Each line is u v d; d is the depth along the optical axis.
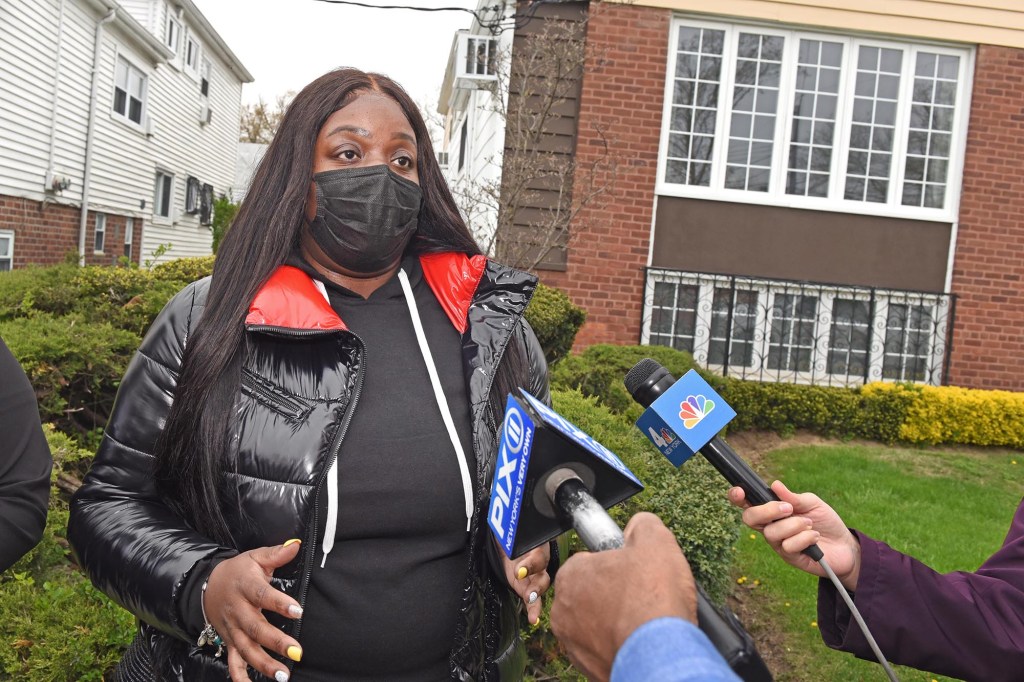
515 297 1.76
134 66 16.64
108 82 15.34
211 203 22.59
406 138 1.69
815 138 8.34
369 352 1.63
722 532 3.54
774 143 8.24
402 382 1.61
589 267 7.81
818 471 6.61
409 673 1.53
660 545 0.80
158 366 1.56
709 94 8.15
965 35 8.09
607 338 7.86
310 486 1.44
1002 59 8.16
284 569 1.44
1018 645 1.30
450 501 1.55
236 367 1.50
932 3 8.02
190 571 1.36
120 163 16.27
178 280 6.30
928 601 1.33
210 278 1.68
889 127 8.38
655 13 7.71
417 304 1.76
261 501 1.43
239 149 27.02
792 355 8.45
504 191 7.26
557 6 7.61
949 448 7.84
